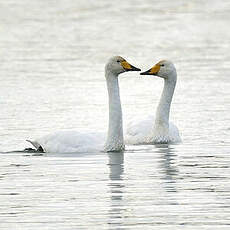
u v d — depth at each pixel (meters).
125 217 13.72
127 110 24.02
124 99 26.03
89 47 38.94
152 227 13.18
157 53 36.91
